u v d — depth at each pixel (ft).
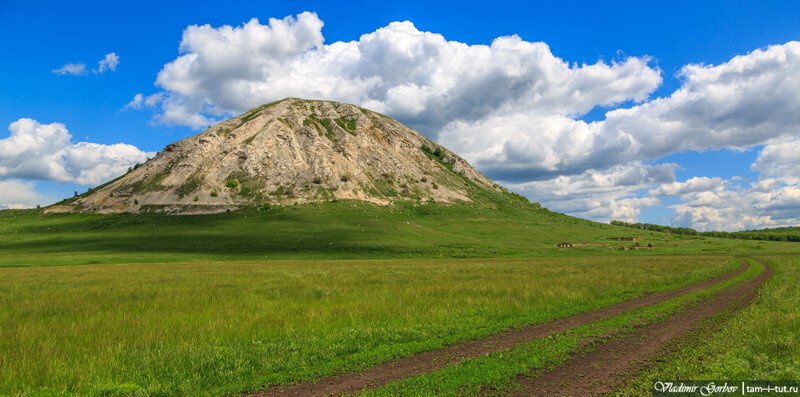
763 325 49.42
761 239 593.83
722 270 142.61
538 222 609.42
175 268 199.41
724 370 34.81
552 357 39.70
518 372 35.68
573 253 359.87
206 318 60.13
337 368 38.40
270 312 64.80
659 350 41.98
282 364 39.37
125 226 501.56
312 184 642.22
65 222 530.27
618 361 38.65
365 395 31.19
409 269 167.73
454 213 615.16
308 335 50.42
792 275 117.19
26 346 43.93
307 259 314.14
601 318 59.31
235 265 224.94
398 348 44.27
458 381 33.63
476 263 228.43
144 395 32.63
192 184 626.64
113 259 290.35
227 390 33.86
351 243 388.16
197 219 531.91
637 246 410.93
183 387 33.73
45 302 79.77
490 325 54.85
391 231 467.52
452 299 76.02
